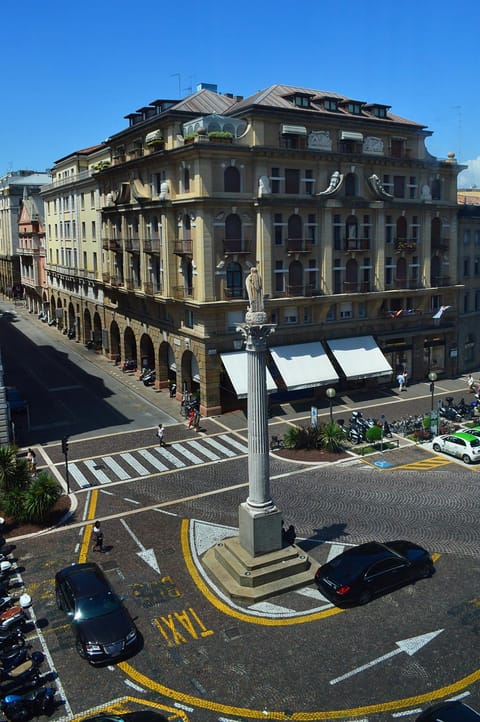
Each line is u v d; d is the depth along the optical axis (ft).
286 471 131.85
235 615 81.20
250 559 88.94
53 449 147.33
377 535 101.91
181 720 63.87
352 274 184.75
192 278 168.55
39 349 268.82
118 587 88.02
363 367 182.19
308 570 90.43
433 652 72.79
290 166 168.35
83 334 278.67
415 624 78.23
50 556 97.66
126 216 205.26
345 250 180.04
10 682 67.00
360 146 179.42
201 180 157.58
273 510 90.58
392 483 124.26
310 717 63.77
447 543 98.68
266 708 65.10
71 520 110.52
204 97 183.32
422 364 204.95
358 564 84.69
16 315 374.84
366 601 83.25
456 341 211.82
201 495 120.16
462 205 208.74
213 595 85.76
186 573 91.50
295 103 172.86
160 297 179.73
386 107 189.57
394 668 70.33
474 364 224.53
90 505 116.57
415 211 193.16
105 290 239.50
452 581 87.92
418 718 60.39
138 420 168.66
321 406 176.96
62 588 82.23
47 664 72.64
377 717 63.46
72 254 282.77
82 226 264.31
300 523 106.73
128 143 199.21
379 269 187.93
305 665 71.31
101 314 250.16
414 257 196.95
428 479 126.31
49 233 324.80
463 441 136.98
